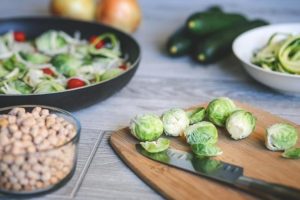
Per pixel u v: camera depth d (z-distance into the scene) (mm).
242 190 534
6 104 636
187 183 547
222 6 1186
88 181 568
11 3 1227
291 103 730
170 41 897
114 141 620
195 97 755
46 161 522
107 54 824
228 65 871
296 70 734
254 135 626
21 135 539
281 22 1050
